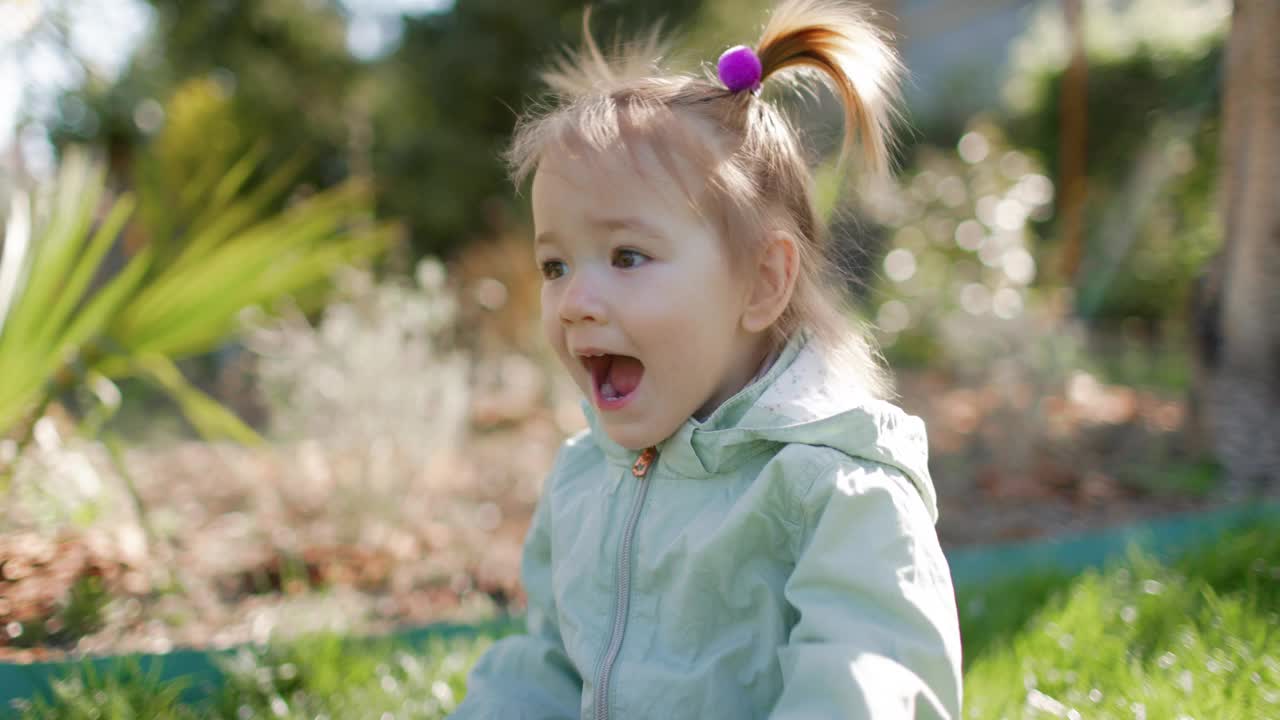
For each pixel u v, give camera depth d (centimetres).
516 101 1082
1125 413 484
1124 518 332
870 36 145
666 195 123
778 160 136
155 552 259
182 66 1098
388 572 287
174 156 874
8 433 253
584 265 126
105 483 286
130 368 257
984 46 1264
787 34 144
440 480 391
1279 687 162
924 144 1061
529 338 626
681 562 126
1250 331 397
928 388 576
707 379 127
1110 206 831
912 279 688
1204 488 360
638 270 123
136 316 253
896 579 112
